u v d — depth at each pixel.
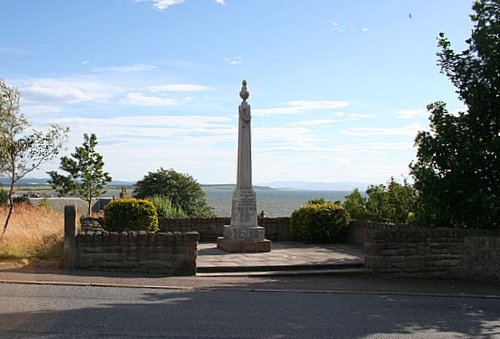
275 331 8.08
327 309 9.84
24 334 7.54
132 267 13.64
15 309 9.03
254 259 16.11
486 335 8.33
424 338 8.00
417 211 17.39
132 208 18.58
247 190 19.30
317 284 12.84
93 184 31.88
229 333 7.88
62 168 31.41
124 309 9.27
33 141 20.77
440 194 15.33
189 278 13.19
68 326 8.01
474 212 15.11
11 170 20.03
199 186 36.00
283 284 12.66
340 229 21.39
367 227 19.86
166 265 13.72
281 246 20.31
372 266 14.41
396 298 11.38
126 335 7.61
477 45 15.07
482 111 15.16
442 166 15.53
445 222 15.62
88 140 31.84
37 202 34.22
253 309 9.59
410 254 14.51
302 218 21.61
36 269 13.23
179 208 29.69
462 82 15.57
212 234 23.06
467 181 14.96
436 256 14.59
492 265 14.24
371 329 8.42
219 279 13.21
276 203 116.31
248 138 19.66
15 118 21.66
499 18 15.20
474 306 10.77
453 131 15.11
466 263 14.56
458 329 8.66
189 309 9.41
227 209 79.19
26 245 15.24
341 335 7.98
